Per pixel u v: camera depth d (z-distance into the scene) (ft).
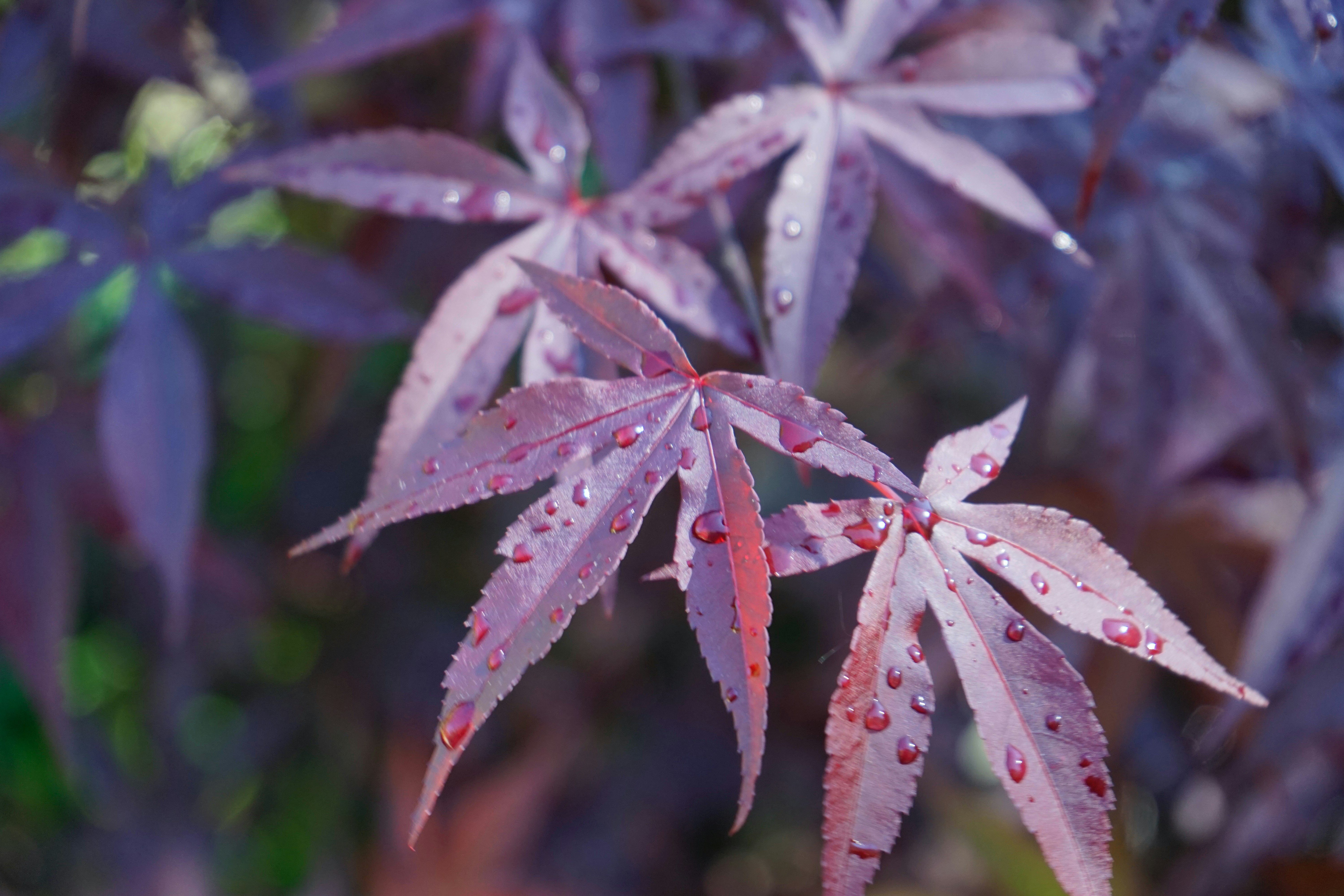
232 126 1.19
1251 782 1.23
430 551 1.82
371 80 1.28
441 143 0.99
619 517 0.86
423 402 0.95
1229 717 1.03
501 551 0.85
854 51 1.01
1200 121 1.15
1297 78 1.10
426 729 1.69
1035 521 0.88
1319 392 1.15
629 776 1.79
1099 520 1.23
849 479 1.69
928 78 1.01
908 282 1.37
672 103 1.25
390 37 1.09
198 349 1.67
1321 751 1.18
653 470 0.87
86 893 1.61
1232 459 1.18
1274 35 1.10
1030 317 1.21
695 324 0.97
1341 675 1.11
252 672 1.83
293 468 1.77
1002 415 0.91
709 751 1.81
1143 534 1.21
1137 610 0.87
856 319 1.58
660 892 1.78
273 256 1.11
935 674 1.32
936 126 1.01
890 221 1.34
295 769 1.80
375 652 1.78
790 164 0.99
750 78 1.11
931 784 1.50
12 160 1.10
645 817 1.78
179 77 1.16
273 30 1.19
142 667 1.67
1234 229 1.13
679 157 0.99
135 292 1.11
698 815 1.82
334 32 1.08
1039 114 1.04
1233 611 1.24
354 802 1.76
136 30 1.15
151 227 1.12
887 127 1.00
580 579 0.85
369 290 1.10
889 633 0.87
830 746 0.85
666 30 1.11
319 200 1.49
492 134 1.28
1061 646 1.21
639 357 0.89
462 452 0.87
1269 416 1.10
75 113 1.17
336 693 1.79
